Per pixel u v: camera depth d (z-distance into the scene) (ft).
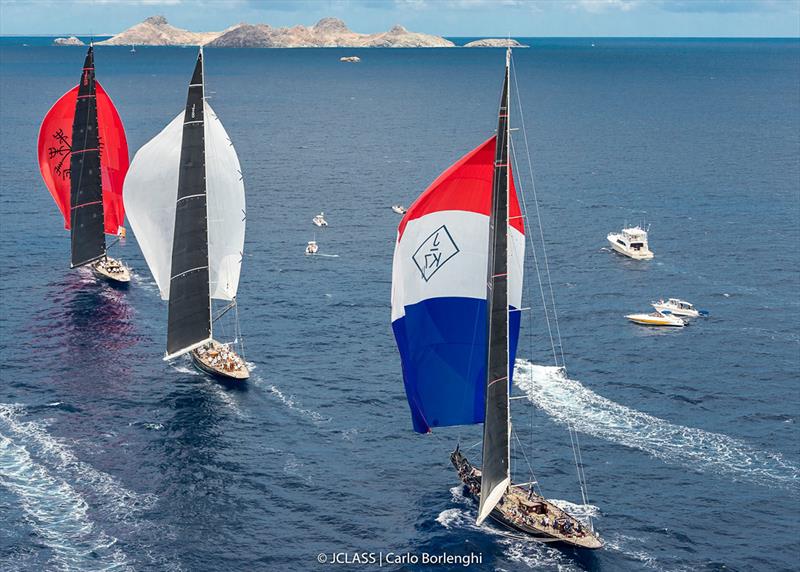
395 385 315.58
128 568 210.38
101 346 343.05
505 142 210.18
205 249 320.09
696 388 310.86
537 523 224.12
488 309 218.18
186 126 306.35
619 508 239.30
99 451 263.08
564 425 283.79
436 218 226.58
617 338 358.02
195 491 244.22
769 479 253.65
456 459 255.91
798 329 369.50
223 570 212.02
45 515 229.86
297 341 353.72
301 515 235.40
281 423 285.02
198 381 313.73
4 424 277.44
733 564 216.33
